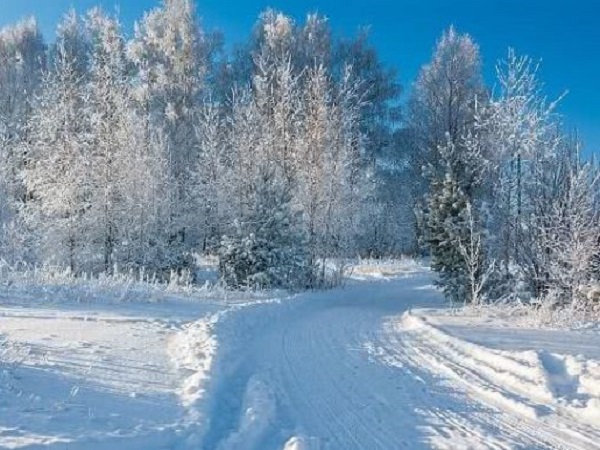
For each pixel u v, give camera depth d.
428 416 7.56
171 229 28.75
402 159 46.25
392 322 16.23
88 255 27.25
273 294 22.58
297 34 44.72
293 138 28.38
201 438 6.36
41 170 27.16
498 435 6.87
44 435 5.77
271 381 9.06
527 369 9.52
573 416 7.57
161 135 31.14
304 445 6.16
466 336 13.09
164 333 12.80
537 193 19.31
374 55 46.84
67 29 42.44
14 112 36.59
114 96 28.16
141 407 7.17
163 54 41.38
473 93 42.59
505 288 21.03
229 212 28.80
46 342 11.00
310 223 27.00
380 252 43.25
